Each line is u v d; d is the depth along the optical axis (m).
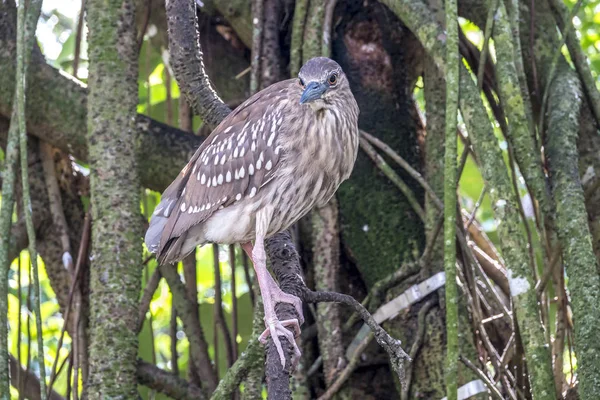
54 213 11.72
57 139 11.26
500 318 11.55
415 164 11.23
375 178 10.92
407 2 9.95
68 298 11.16
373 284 10.64
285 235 9.17
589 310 8.65
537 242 11.51
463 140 11.27
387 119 11.30
